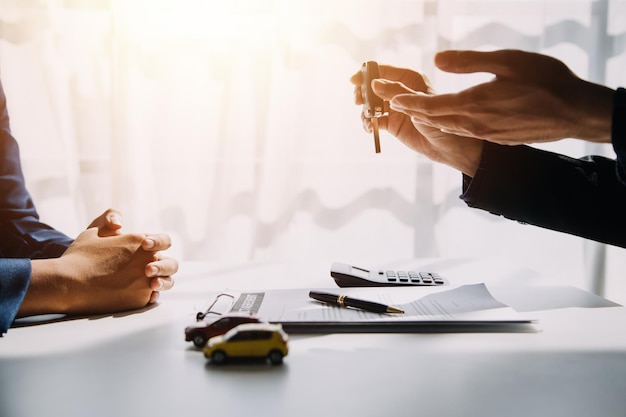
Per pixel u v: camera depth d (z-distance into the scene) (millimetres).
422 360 585
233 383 525
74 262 817
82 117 2053
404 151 2066
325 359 588
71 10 2021
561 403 477
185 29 2012
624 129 648
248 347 571
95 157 2070
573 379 532
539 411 462
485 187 924
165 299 880
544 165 912
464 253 2113
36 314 775
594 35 2084
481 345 634
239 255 2092
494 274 1060
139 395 501
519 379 532
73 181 2031
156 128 2045
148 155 2043
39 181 2043
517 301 844
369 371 553
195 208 2064
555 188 903
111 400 491
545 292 903
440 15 2027
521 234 2109
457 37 2070
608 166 914
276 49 1985
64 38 2021
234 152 2047
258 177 2074
